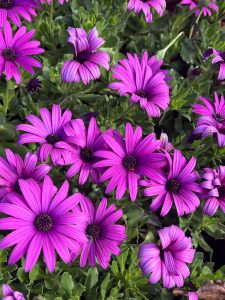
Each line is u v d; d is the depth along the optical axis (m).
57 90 0.41
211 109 0.38
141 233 0.38
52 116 0.31
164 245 0.28
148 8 0.41
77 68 0.33
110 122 0.40
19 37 0.36
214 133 0.35
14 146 0.36
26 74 0.40
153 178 0.30
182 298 0.36
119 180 0.30
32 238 0.26
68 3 0.47
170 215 0.40
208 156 0.42
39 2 0.41
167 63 0.48
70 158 0.30
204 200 0.38
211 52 0.39
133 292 0.34
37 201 0.27
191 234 0.38
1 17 0.36
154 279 0.28
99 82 0.43
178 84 0.46
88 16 0.43
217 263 0.41
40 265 0.33
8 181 0.28
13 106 0.40
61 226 0.27
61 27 0.44
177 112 0.46
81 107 0.41
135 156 0.31
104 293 0.33
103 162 0.30
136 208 0.36
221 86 0.47
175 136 0.44
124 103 0.40
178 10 0.52
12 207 0.26
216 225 0.39
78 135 0.31
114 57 0.44
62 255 0.26
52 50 0.44
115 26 0.44
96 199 0.37
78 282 0.34
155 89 0.36
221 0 0.52
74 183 0.36
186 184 0.32
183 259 0.30
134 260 0.34
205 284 0.36
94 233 0.30
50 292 0.33
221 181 0.33
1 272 0.32
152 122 0.42
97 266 0.35
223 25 0.55
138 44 0.48
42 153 0.29
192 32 0.52
